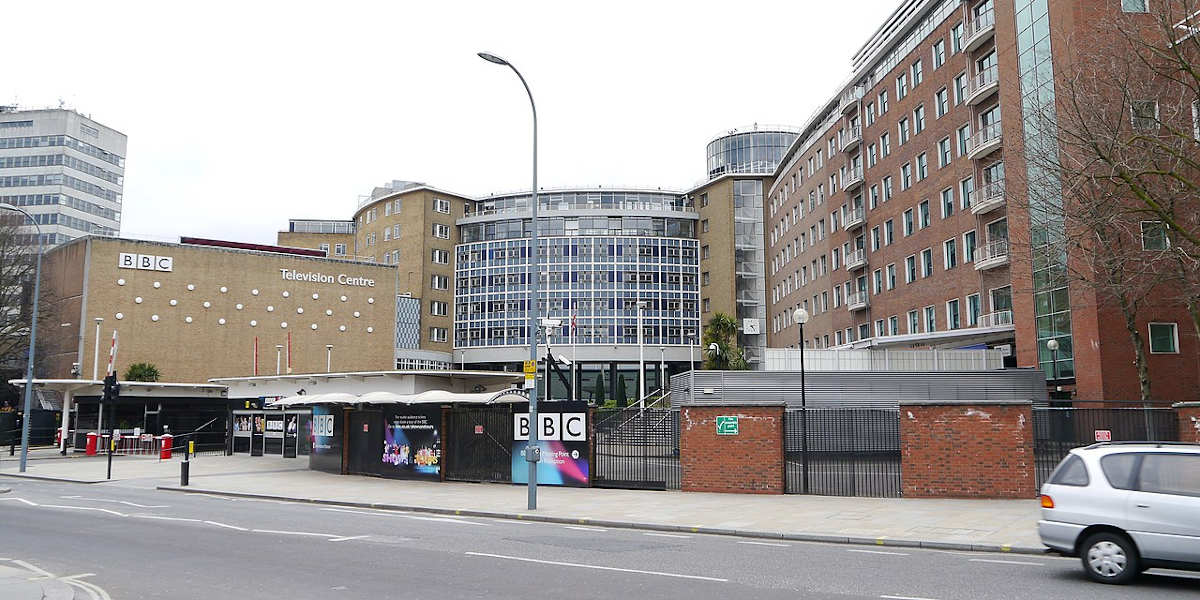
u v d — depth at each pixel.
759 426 21.70
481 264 91.75
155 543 13.80
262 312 64.88
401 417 28.22
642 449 23.81
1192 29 22.44
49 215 117.94
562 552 12.77
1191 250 23.23
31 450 50.94
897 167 53.78
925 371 35.56
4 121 120.44
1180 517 9.90
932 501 19.50
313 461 32.88
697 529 15.73
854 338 59.88
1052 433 21.08
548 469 24.38
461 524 17.00
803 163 72.75
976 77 43.44
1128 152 21.77
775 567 11.35
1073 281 28.84
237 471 33.03
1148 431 20.47
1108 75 24.20
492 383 38.25
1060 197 26.33
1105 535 10.31
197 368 61.62
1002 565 11.69
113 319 59.22
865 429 22.72
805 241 72.06
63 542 14.00
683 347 89.12
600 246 89.81
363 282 69.94
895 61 54.28
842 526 15.60
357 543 13.78
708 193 92.50
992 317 42.50
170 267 61.66
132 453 45.72
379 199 95.25
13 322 57.09
